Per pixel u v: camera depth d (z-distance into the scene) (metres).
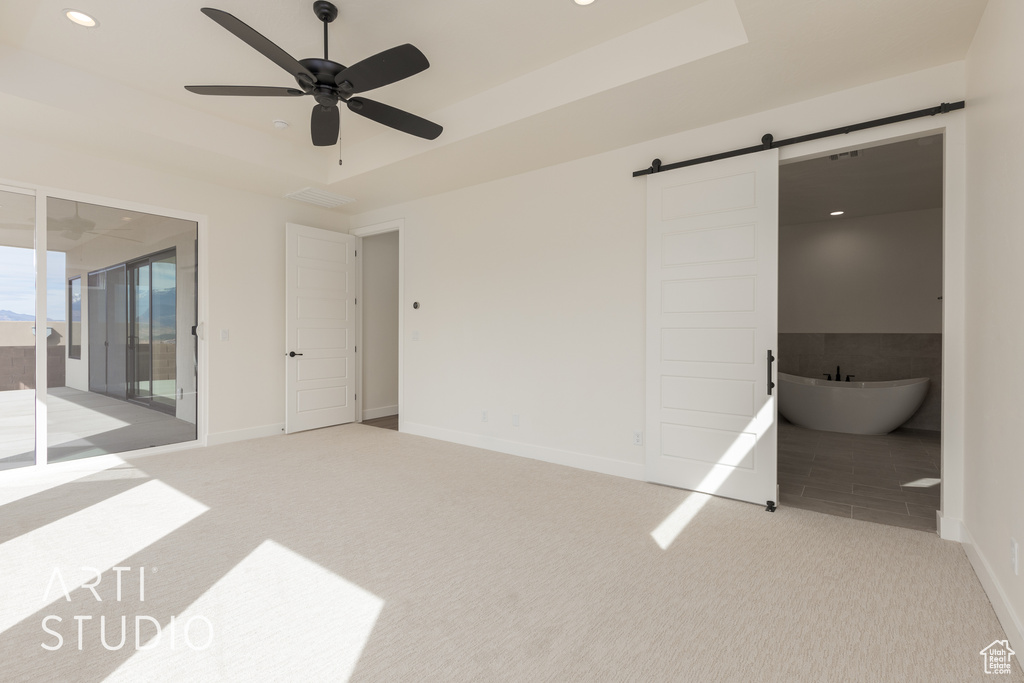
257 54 3.05
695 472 3.38
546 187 4.18
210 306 4.68
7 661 1.62
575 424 4.00
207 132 3.85
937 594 2.06
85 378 3.99
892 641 1.75
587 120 3.29
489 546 2.53
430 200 5.06
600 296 3.87
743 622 1.87
